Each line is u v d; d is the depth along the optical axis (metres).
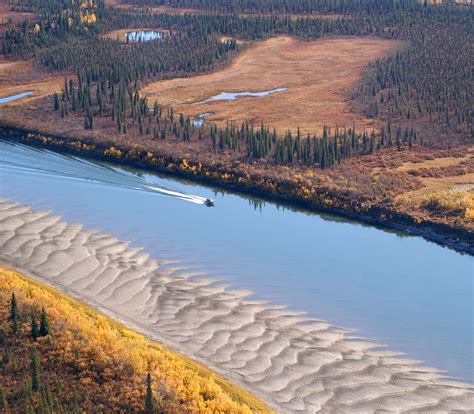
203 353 82.94
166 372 74.69
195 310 92.56
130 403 69.75
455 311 96.31
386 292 101.06
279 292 99.38
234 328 88.69
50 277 99.38
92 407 68.94
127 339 81.25
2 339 77.44
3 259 103.38
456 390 79.62
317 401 75.94
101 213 123.69
